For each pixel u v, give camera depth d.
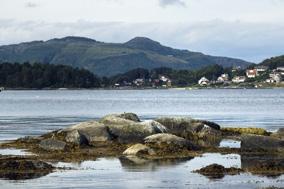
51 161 43.16
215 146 53.09
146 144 50.25
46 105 170.75
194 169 39.44
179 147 49.88
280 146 49.84
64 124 88.06
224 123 90.12
